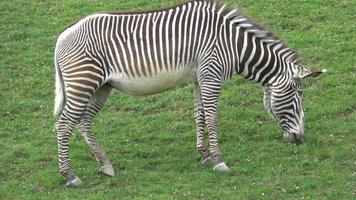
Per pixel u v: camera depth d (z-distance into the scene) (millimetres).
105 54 32031
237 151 34844
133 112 39781
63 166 32375
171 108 39875
